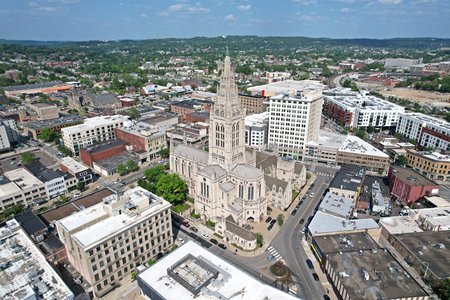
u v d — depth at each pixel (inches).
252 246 5477.4
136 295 4507.9
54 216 5590.6
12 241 4596.5
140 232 4896.7
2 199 6412.4
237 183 6166.3
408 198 6889.8
